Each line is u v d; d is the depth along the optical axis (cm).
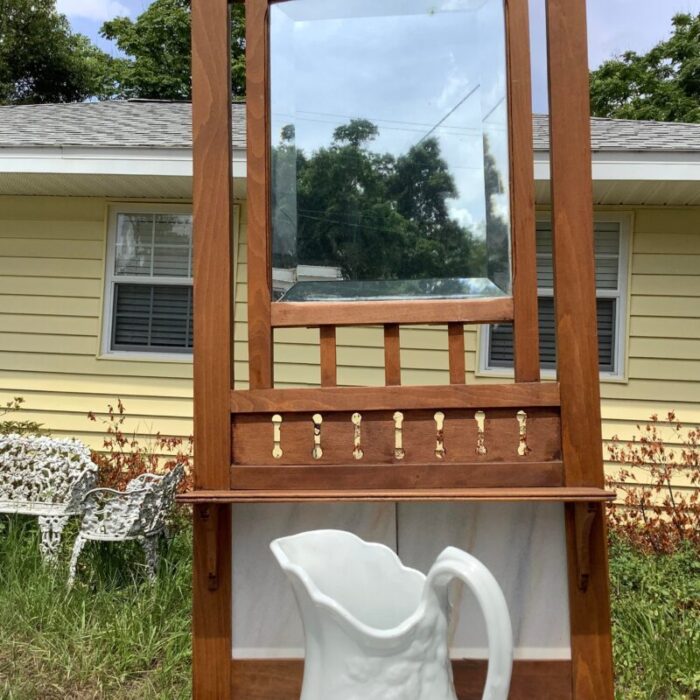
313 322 155
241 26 1285
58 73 1889
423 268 159
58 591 302
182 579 312
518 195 151
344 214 161
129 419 498
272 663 148
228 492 142
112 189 491
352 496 135
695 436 441
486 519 147
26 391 505
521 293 150
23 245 511
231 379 154
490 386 146
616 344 471
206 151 155
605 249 475
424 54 160
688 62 1667
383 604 121
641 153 421
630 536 391
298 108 163
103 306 504
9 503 355
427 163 160
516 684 143
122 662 250
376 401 148
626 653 254
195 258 154
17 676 243
